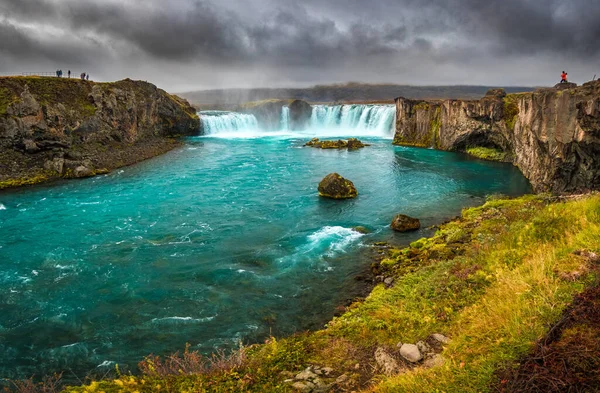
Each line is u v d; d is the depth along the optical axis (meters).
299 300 16.59
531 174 36.44
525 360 5.72
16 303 16.92
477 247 13.30
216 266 20.11
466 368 6.20
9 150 40.53
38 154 42.41
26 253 22.00
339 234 24.20
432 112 61.94
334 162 49.44
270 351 9.05
